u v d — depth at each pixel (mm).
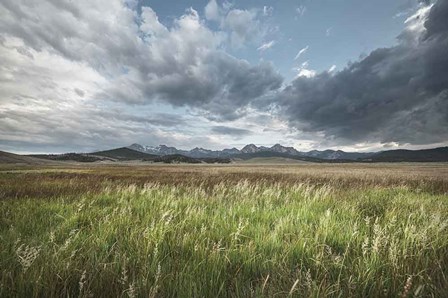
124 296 2629
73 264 3201
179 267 3275
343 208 6801
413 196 10266
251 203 7754
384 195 10273
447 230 4508
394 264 3127
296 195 9516
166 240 4254
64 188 12406
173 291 2672
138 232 4488
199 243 3918
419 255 3391
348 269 3197
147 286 2721
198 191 10227
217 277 2953
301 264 3332
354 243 4109
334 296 2682
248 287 2846
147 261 3303
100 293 2732
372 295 2674
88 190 11406
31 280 2770
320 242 4152
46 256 3361
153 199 8297
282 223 5031
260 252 3854
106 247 3918
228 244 4211
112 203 7996
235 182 18125
